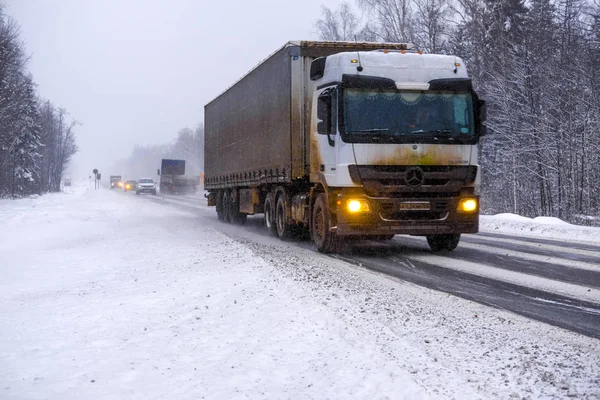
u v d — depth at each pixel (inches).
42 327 271.0
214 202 1048.8
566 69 1160.8
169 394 175.8
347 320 248.2
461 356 199.8
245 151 776.9
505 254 484.7
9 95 1791.3
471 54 1326.3
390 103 464.4
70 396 179.3
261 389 174.9
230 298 307.7
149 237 689.6
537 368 186.5
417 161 459.8
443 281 351.9
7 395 182.1
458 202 464.8
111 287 372.5
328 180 482.3
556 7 1314.0
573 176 1054.4
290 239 637.9
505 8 1326.3
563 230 683.4
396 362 191.6
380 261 446.6
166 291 343.9
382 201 455.2
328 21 1674.5
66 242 681.0
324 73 506.0
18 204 1646.2
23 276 437.7
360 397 164.2
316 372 187.0
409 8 1418.6
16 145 2304.4
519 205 1197.7
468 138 469.1
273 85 638.5
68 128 3757.4
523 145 1156.5
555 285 338.0
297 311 268.8
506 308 276.1
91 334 254.7
